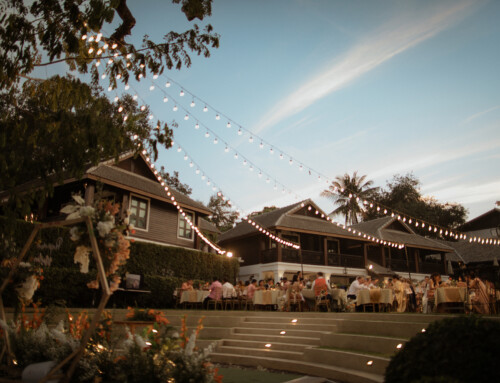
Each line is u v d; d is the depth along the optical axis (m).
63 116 7.00
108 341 6.68
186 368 5.30
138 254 17.80
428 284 13.09
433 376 3.88
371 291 12.07
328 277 28.95
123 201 20.42
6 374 6.03
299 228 28.42
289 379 6.91
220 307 16.61
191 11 7.42
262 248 28.86
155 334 5.83
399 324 7.80
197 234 24.31
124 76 7.85
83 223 5.82
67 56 7.86
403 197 51.47
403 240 34.03
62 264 14.39
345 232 31.44
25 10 6.89
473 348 3.88
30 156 7.47
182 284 16.98
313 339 8.98
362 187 48.78
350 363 7.16
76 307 14.08
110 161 20.73
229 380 6.81
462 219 49.06
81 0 6.71
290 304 14.32
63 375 5.43
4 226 6.75
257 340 10.06
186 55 7.77
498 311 10.26
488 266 10.59
